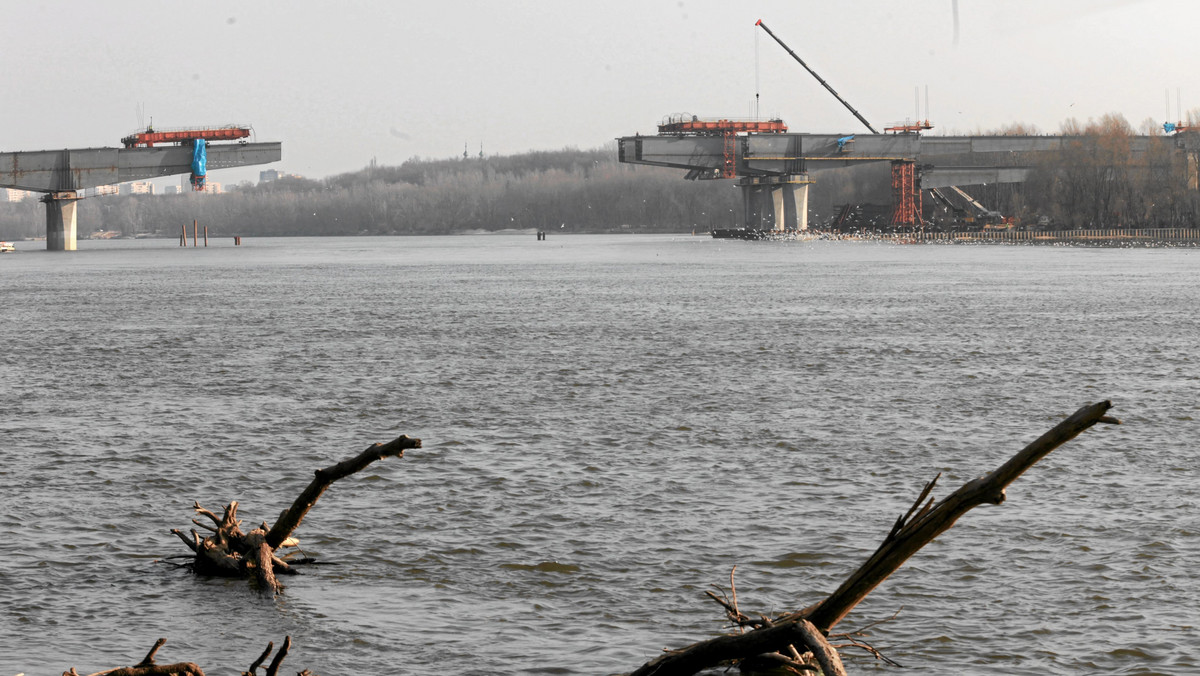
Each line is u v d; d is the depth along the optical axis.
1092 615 23.25
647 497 33.31
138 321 100.38
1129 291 132.62
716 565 26.70
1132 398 52.22
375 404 51.88
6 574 25.98
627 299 125.88
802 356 70.38
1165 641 21.86
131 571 26.38
